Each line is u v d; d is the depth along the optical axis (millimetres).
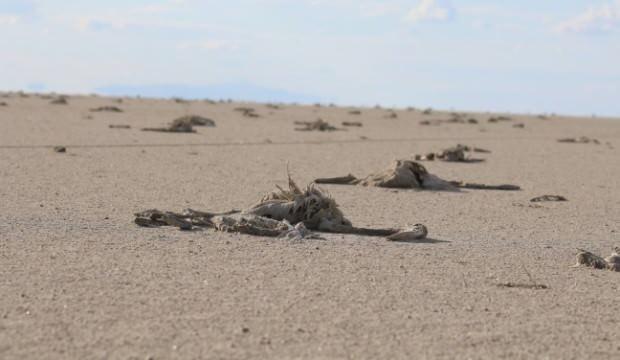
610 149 47344
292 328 9680
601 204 23312
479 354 9000
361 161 34688
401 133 55875
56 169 26750
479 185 26531
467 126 69000
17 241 14258
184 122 48781
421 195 23938
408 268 13219
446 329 9883
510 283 12375
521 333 9844
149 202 20234
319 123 55969
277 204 16812
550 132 65250
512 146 47625
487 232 17656
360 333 9586
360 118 77250
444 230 17688
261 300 10844
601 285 12648
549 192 25969
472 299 11383
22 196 20266
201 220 16594
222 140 42938
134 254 13461
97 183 23641
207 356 8609
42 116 58094
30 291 10875
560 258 14797
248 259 13406
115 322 9664
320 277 12289
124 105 87062
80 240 14555
